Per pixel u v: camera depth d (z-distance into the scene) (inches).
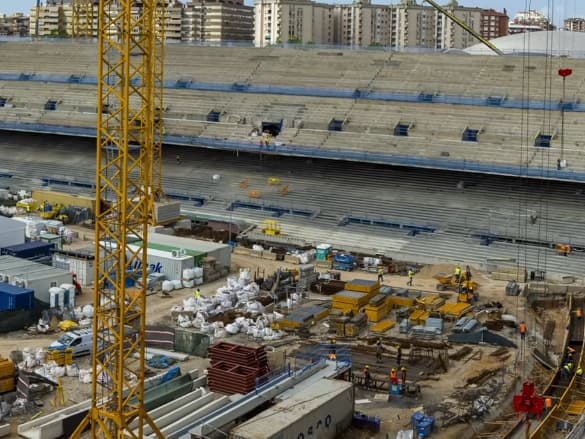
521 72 4466.0
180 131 4761.3
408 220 3843.5
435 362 2418.8
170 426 1860.2
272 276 3208.7
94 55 5698.8
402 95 4544.8
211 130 4734.3
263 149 4407.0
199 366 2372.0
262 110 4766.2
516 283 3206.2
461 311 2847.0
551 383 2271.2
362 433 1979.6
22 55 5880.9
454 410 2095.2
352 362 2423.7
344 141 4384.8
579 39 5718.5
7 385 2161.7
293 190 4264.3
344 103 4628.4
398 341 2593.5
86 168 4881.9
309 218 4001.0
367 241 3747.5
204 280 3221.0
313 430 1855.3
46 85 5531.5
